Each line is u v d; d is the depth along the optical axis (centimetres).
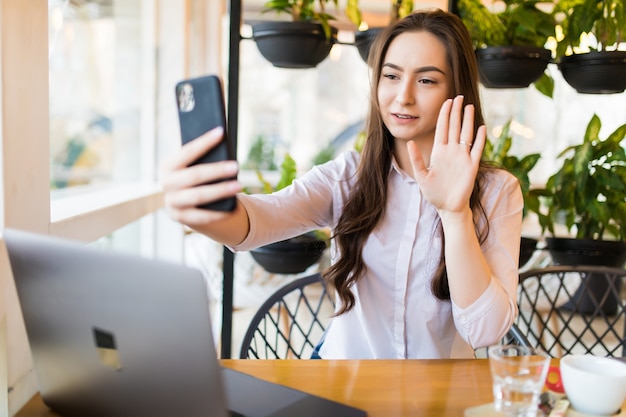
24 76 127
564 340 312
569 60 227
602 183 262
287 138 635
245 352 157
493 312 130
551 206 275
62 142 212
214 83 99
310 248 232
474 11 243
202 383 82
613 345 308
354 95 638
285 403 104
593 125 270
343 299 159
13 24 121
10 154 120
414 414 103
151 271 81
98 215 180
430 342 159
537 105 566
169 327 82
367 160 159
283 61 216
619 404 101
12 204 121
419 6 415
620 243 244
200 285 77
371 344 162
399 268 157
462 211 129
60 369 97
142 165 343
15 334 123
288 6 223
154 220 334
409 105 149
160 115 346
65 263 89
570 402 105
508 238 150
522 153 568
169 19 346
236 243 137
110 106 280
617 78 220
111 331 87
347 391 112
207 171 99
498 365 102
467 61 151
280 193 155
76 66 226
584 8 242
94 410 96
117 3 283
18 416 103
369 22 427
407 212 157
